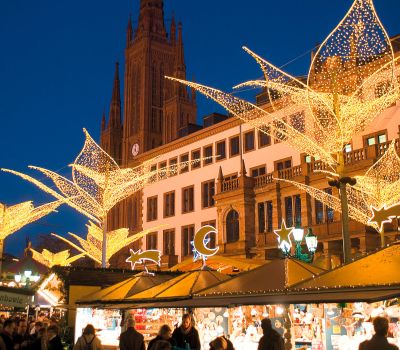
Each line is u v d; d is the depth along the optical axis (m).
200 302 12.81
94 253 34.69
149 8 95.69
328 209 36.50
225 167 48.88
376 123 36.06
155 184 57.78
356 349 13.20
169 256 52.09
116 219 74.56
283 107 25.42
